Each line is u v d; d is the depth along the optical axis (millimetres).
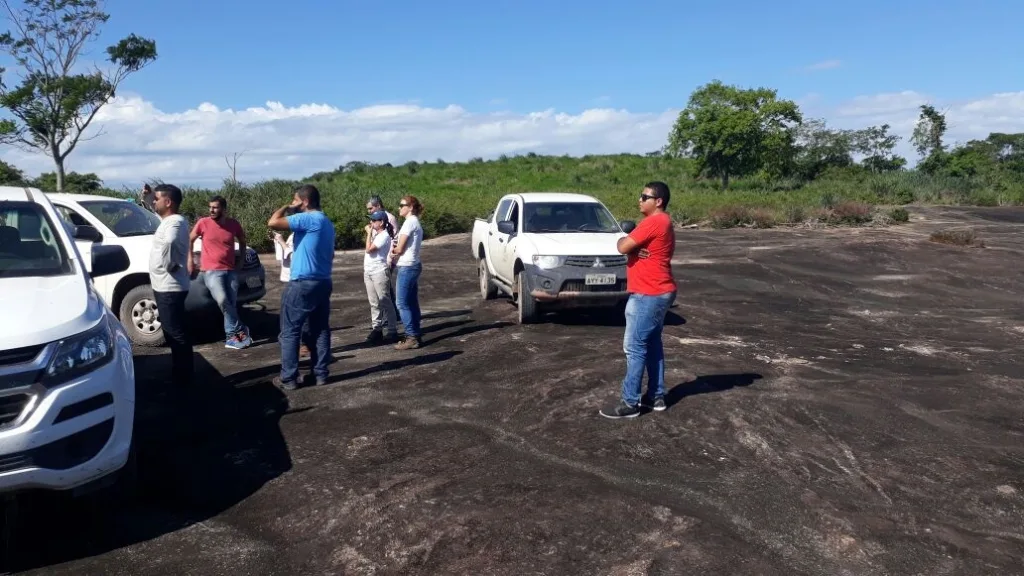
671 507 4520
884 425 6051
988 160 53719
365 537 4215
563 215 11086
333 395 6902
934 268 16203
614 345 8688
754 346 8977
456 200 32094
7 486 3811
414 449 5512
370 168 58094
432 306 11867
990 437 5855
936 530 4316
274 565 3963
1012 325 10828
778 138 45719
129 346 4836
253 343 9234
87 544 4207
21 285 4641
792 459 5316
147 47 28125
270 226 6773
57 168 27953
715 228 26609
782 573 3818
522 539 4133
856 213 27375
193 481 5043
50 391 3957
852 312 11812
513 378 7324
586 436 5730
